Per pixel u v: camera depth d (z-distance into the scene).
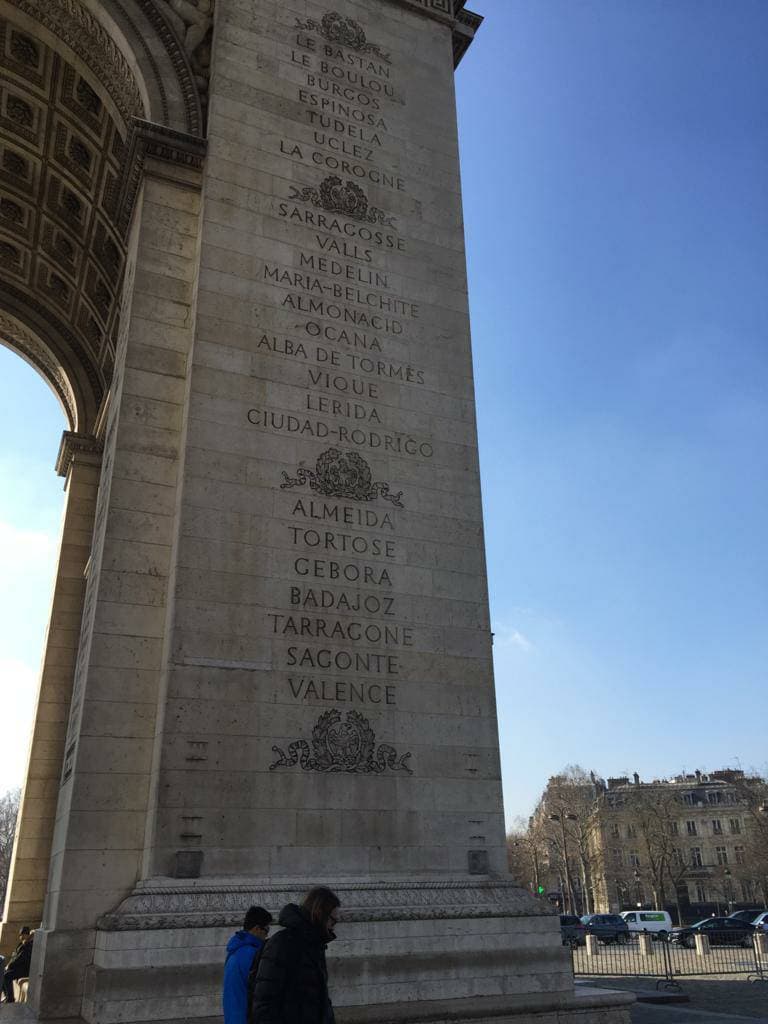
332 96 19.34
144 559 14.11
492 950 13.16
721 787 118.44
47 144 22.97
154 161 16.86
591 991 13.44
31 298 28.03
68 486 26.52
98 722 12.85
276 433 15.43
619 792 112.44
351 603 14.95
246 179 17.27
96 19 19.06
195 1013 10.81
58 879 12.14
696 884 111.31
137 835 12.48
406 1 21.84
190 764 12.59
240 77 18.23
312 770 13.46
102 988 10.59
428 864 13.85
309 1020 5.40
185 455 14.46
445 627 15.71
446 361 18.12
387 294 18.03
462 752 14.93
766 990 23.42
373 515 15.86
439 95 21.20
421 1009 11.70
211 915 11.48
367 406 16.70
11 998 16.34
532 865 106.62
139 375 15.30
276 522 14.77
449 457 17.22
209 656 13.34
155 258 16.28
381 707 14.48
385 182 19.23
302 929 5.70
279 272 16.78
